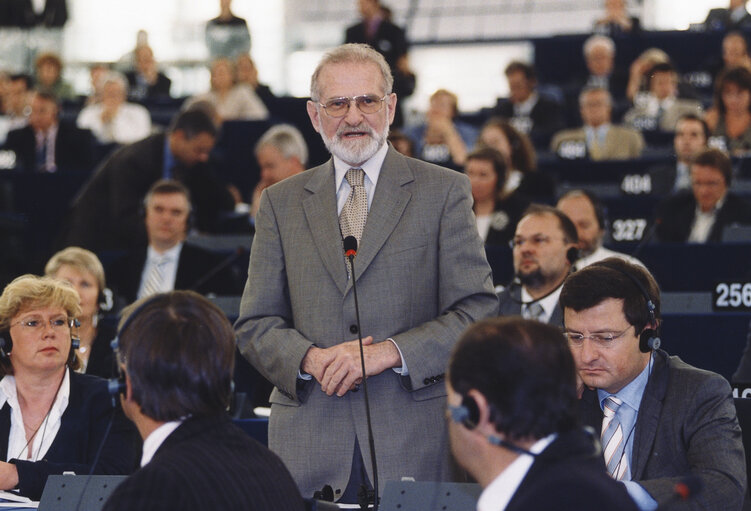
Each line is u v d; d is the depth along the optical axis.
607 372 4.53
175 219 8.96
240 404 6.62
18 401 5.53
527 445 2.77
